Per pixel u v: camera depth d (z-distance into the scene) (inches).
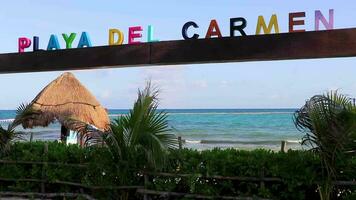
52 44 289.1
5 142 347.9
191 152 295.9
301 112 250.8
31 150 346.0
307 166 261.9
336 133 240.1
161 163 284.7
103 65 272.2
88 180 311.3
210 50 248.5
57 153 331.3
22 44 297.6
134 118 293.9
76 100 430.6
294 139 1339.8
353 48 221.1
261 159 272.7
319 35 227.6
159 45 259.8
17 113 368.2
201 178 285.9
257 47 239.1
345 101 258.2
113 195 305.6
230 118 2027.6
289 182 263.4
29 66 291.6
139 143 294.0
